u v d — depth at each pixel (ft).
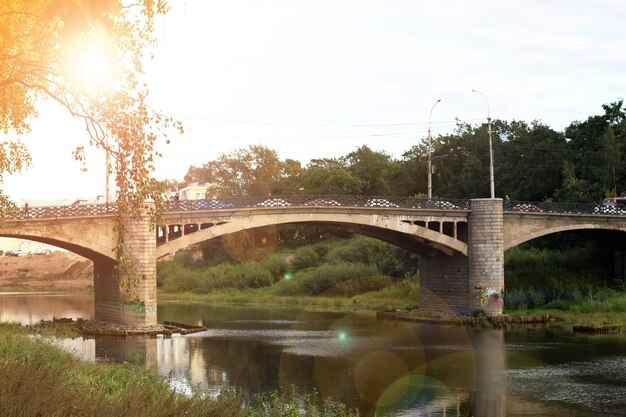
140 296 193.77
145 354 154.71
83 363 107.45
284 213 211.82
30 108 75.82
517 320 219.20
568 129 343.26
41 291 412.36
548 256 289.12
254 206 207.41
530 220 239.09
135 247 193.26
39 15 57.41
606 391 118.11
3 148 84.74
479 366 142.51
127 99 59.00
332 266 319.88
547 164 327.47
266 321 230.68
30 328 191.62
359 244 336.29
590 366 142.00
